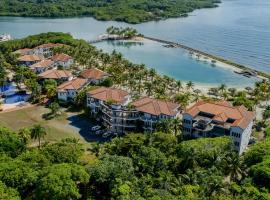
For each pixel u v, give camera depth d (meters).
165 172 131.25
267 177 125.25
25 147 146.62
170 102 181.00
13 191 112.81
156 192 117.69
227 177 134.25
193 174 126.12
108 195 124.12
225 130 160.00
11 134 146.50
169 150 145.00
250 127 169.62
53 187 110.75
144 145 146.12
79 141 168.00
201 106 172.38
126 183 120.62
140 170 133.12
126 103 192.25
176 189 119.94
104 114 181.88
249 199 115.69
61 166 121.12
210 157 134.12
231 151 142.00
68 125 185.38
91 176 125.31
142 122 175.62
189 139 166.00
